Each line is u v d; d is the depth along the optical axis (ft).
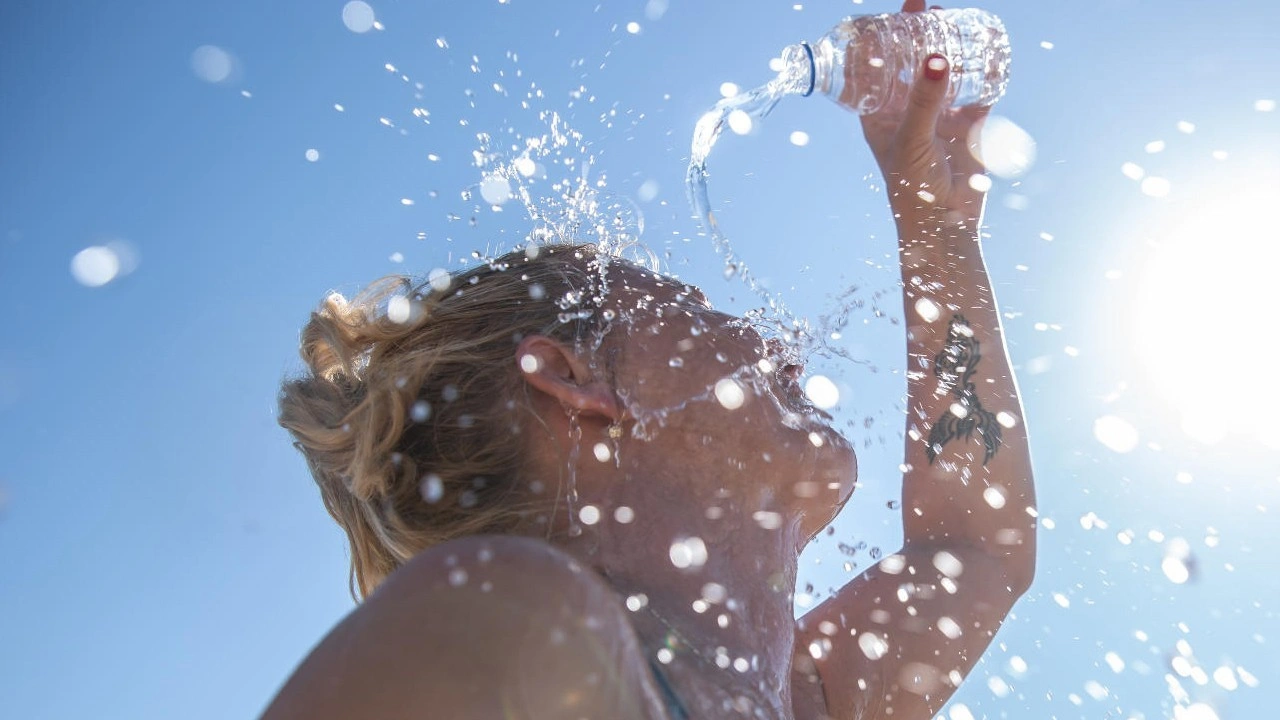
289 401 5.46
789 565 4.85
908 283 6.81
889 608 6.05
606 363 4.73
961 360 6.72
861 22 6.82
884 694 5.72
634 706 3.02
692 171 6.40
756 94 6.73
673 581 4.35
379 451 4.72
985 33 7.02
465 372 4.79
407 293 5.36
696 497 4.62
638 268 5.16
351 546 5.34
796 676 5.59
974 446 6.60
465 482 4.64
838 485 5.08
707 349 4.85
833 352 6.30
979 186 6.90
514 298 4.96
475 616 2.75
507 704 2.63
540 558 2.97
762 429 4.82
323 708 2.57
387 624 2.74
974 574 6.25
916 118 6.56
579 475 4.58
